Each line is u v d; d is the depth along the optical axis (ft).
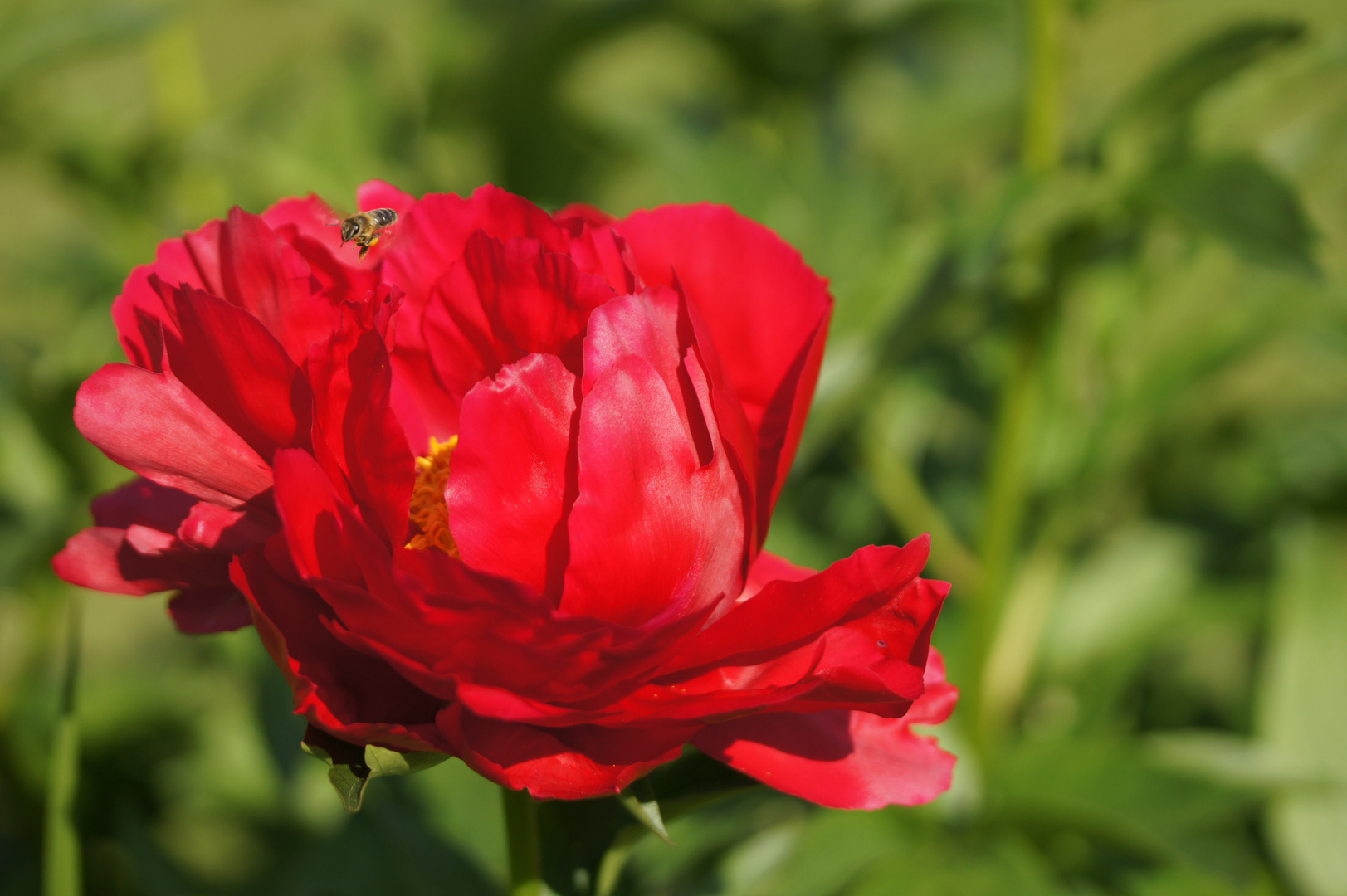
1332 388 5.06
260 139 4.23
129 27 3.56
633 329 2.64
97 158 4.18
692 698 2.62
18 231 6.13
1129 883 3.45
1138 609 4.17
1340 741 3.54
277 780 3.61
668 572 2.64
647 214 2.76
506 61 4.88
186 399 2.70
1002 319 3.71
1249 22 3.20
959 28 4.70
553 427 2.63
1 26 3.53
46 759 3.79
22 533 3.50
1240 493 4.49
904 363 3.92
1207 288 3.51
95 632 6.00
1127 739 3.40
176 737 4.12
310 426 2.66
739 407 2.66
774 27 4.69
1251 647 4.62
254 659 3.56
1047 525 3.60
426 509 2.77
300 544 2.60
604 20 4.70
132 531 2.71
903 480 3.66
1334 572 3.62
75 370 3.62
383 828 3.14
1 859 3.76
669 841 2.65
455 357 2.76
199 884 3.57
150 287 2.73
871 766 2.70
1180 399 3.49
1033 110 3.41
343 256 2.75
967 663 3.54
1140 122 3.31
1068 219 3.30
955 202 3.29
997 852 3.36
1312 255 3.17
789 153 3.66
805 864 3.30
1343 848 3.52
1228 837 3.55
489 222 2.73
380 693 2.64
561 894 2.80
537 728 2.62
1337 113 3.42
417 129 4.91
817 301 2.74
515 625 2.57
